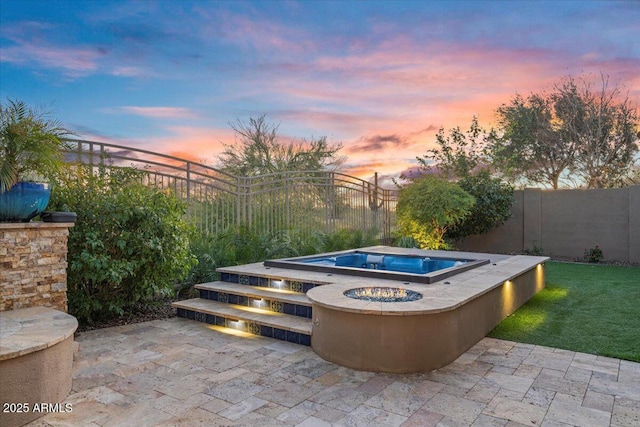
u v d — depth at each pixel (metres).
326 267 7.00
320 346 4.82
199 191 8.95
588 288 8.78
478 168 18.78
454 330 4.70
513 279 6.88
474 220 14.23
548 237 14.16
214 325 6.18
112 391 3.89
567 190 13.81
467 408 3.53
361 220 13.81
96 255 5.84
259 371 4.38
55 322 4.05
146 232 6.28
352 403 3.63
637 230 12.49
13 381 3.23
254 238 9.25
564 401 3.65
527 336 5.57
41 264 4.83
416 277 6.00
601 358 4.73
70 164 6.69
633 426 3.22
